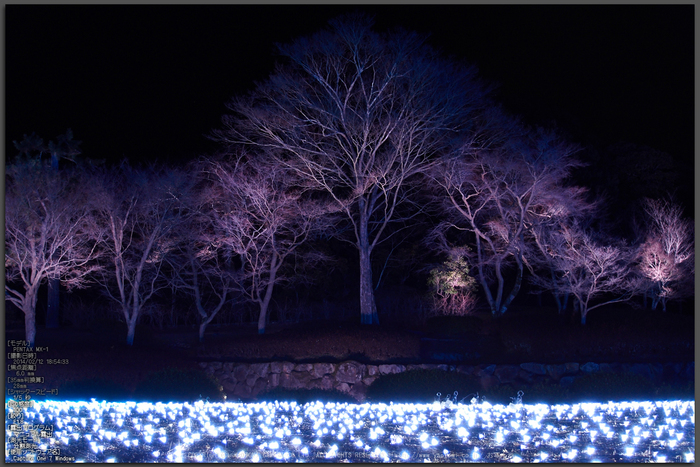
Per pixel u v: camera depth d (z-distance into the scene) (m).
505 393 14.91
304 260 28.53
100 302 31.11
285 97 23.59
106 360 17.08
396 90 24.00
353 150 24.91
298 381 19.05
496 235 28.67
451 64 23.91
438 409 13.80
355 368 19.02
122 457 8.89
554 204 25.44
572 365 18.92
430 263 30.64
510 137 25.28
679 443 9.84
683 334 20.59
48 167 21.28
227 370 19.45
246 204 24.67
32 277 19.86
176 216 23.69
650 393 14.42
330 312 30.78
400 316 28.39
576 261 23.67
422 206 27.83
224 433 10.89
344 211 27.73
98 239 22.45
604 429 10.67
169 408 13.52
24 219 19.98
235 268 30.06
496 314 25.66
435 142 24.47
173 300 30.47
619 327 21.05
